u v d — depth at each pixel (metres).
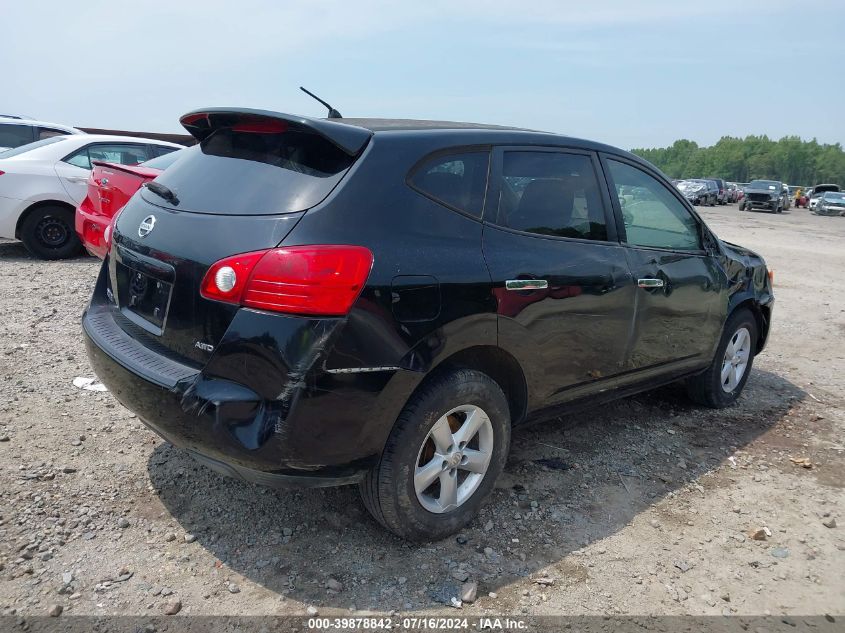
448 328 2.77
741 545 3.23
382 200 2.68
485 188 3.11
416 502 2.86
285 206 2.58
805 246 17.70
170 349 2.74
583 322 3.46
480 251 2.96
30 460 3.47
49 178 8.49
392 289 2.59
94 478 3.37
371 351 2.54
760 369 6.09
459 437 2.99
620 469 3.91
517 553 3.03
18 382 4.45
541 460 3.95
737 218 30.17
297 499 3.31
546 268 3.22
